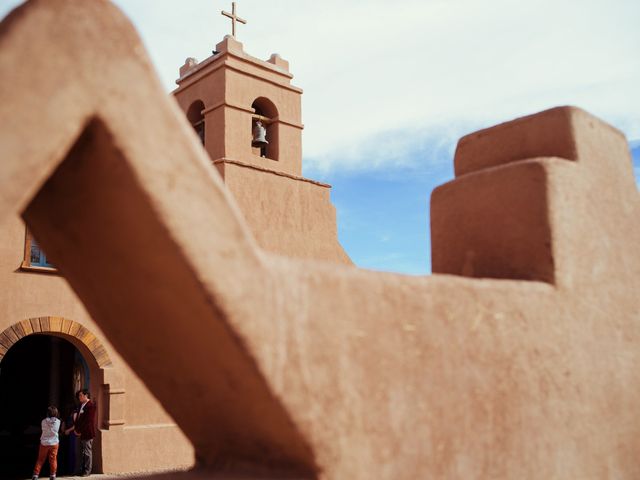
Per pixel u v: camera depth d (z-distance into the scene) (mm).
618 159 4574
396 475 2852
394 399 2914
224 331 2412
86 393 10656
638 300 4430
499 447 3324
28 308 10781
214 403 2789
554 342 3744
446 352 3189
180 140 2328
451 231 4273
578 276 3988
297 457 2662
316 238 14758
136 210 2279
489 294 3480
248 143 14219
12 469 12953
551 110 4312
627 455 4066
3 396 15445
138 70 2254
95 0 2188
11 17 2049
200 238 2330
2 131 1942
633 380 4227
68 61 2088
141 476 3010
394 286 3053
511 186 4020
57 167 2352
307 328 2648
